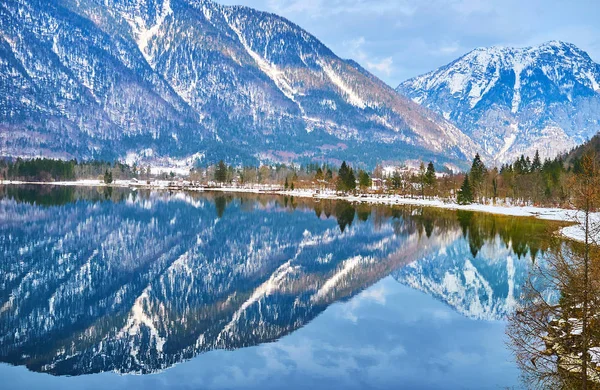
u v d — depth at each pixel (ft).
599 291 86.58
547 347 111.55
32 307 167.43
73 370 117.70
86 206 501.15
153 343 134.82
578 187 94.63
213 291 190.29
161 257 255.70
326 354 124.88
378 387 105.91
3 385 110.22
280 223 406.62
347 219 443.32
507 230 368.27
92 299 177.58
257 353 126.31
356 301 176.14
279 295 184.96
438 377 110.52
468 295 184.75
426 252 282.77
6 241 284.82
